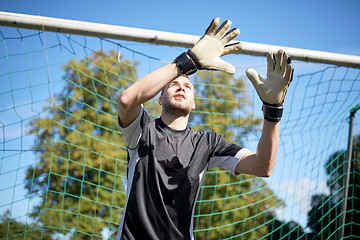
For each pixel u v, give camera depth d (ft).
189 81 8.05
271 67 6.93
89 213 29.50
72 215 28.99
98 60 29.81
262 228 28.78
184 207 6.91
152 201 6.73
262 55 12.37
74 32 11.27
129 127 7.04
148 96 6.62
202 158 7.47
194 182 7.15
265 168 7.36
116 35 11.41
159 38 11.60
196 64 6.69
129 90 6.63
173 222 6.74
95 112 30.53
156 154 7.13
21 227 25.36
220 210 30.07
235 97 32.01
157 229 6.59
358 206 27.20
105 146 30.89
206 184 30.91
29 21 11.03
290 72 6.80
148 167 6.99
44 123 29.48
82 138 30.48
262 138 7.18
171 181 6.96
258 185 29.84
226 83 31.99
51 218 28.27
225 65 6.77
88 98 30.27
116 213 29.99
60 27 11.16
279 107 6.99
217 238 29.43
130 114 6.84
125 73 30.50
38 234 27.32
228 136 31.37
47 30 11.17
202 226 29.91
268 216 28.94
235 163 7.68
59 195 29.25
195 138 7.73
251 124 32.09
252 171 7.51
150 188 6.83
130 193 6.88
